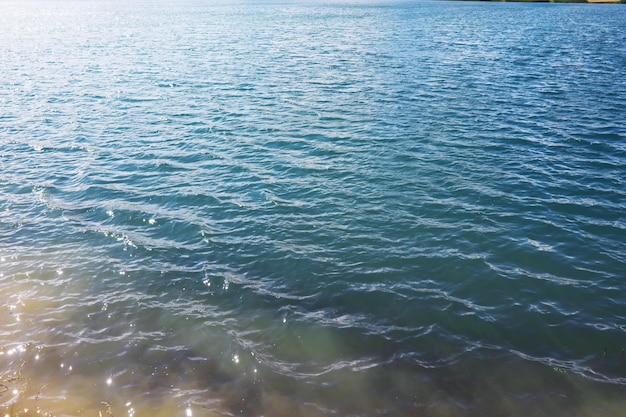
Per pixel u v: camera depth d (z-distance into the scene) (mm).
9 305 16297
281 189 25297
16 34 92125
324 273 18375
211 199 24312
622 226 21594
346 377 13570
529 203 23641
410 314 16219
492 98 41781
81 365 13820
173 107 40000
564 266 18766
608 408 12594
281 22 110562
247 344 14789
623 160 28438
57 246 20156
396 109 38719
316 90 44875
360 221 22109
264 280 18000
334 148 30734
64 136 33531
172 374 13578
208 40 80188
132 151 30719
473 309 16453
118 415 12125
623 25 98875
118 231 21375
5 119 37188
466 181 26000
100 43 78188
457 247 20016
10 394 12711
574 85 45938
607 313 16250
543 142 31422
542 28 94625
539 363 14148
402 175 26828
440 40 78375
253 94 43594
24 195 24844
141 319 15852
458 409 12531
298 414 12297
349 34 87438
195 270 18562
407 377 13594
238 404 12562
